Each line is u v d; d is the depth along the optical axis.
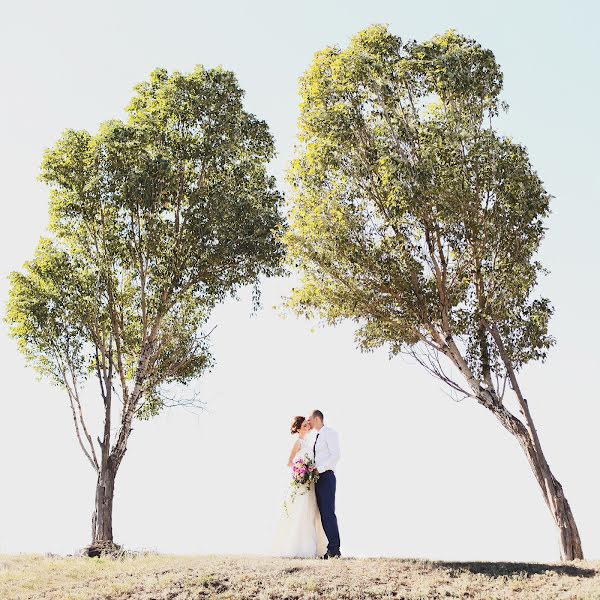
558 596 10.41
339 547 13.50
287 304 20.25
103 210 22.39
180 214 23.00
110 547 18.81
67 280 21.81
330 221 19.45
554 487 17.02
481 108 19.78
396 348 19.98
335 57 20.25
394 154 18.53
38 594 11.66
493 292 18.67
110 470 20.70
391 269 18.77
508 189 17.83
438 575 11.76
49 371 21.69
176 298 22.31
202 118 23.27
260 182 24.34
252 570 11.98
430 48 19.66
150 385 22.77
